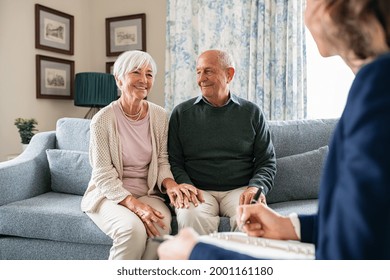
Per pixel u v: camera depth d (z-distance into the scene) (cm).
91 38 400
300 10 304
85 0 395
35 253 196
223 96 203
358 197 49
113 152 186
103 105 340
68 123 253
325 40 67
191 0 344
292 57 304
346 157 53
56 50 358
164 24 369
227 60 201
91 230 182
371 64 55
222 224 181
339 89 313
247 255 62
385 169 48
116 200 176
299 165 213
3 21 314
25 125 302
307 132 233
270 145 206
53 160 236
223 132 200
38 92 341
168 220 179
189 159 206
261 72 313
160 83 374
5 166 213
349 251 50
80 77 332
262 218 89
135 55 188
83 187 230
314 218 87
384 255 48
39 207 200
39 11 340
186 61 343
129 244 162
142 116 197
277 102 311
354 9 59
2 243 201
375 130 50
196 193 178
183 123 205
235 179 200
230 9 327
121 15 389
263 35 314
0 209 199
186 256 65
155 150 196
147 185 196
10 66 321
